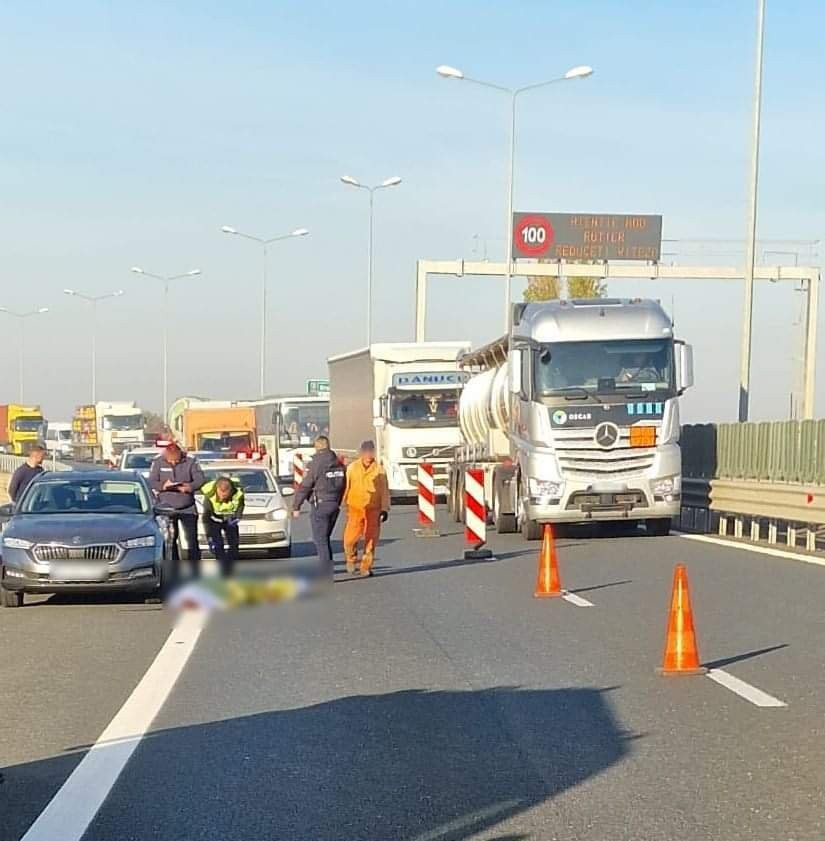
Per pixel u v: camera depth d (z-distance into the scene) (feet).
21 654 40.09
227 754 26.81
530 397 77.82
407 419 124.47
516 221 187.83
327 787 24.17
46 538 50.06
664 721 29.37
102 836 21.25
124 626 46.16
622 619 45.65
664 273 167.12
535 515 77.77
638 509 77.61
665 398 77.61
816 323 166.50
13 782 24.76
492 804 22.89
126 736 28.55
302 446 172.96
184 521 59.93
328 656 38.83
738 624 43.68
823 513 67.36
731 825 21.45
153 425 307.58
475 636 42.37
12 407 310.24
